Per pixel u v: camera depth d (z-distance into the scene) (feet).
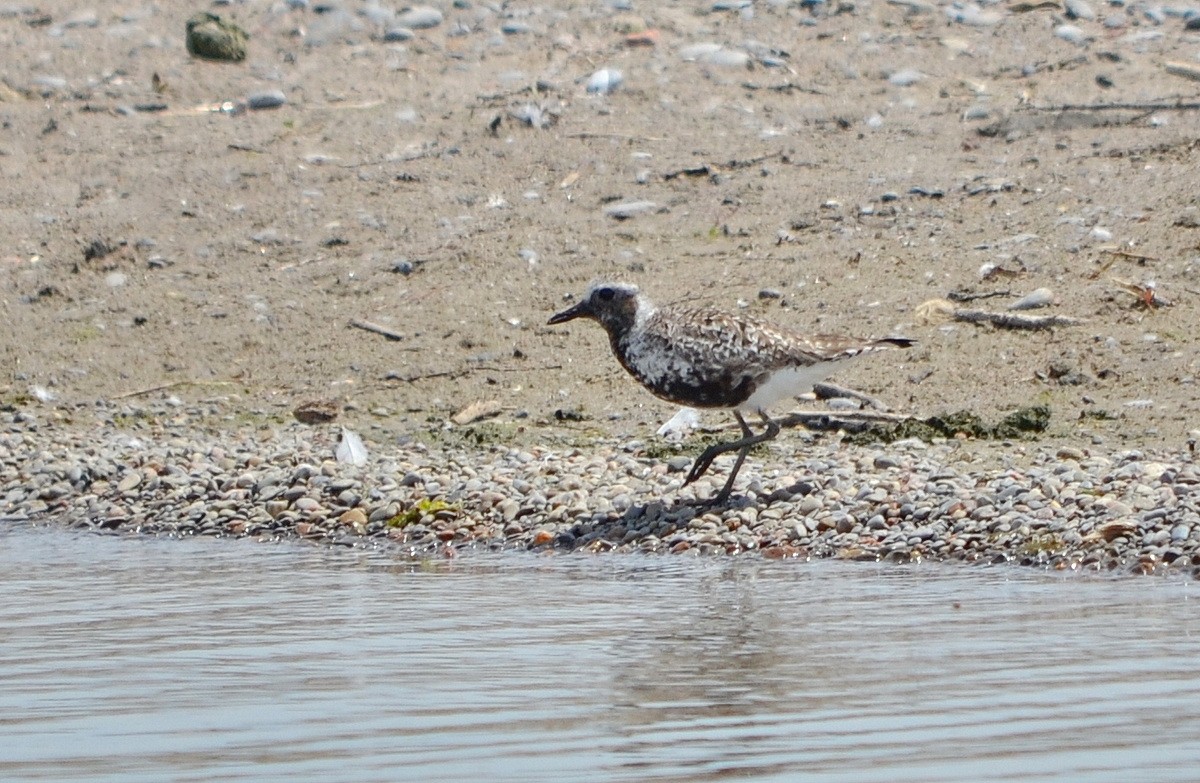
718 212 60.54
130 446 49.96
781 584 35.47
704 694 26.71
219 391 53.98
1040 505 39.42
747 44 72.90
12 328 57.36
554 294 56.90
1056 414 47.01
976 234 57.21
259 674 28.58
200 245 61.21
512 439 48.93
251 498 45.68
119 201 63.57
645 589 35.37
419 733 24.76
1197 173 58.85
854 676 27.55
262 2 79.66
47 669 29.17
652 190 62.34
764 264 56.75
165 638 31.55
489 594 35.29
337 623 32.63
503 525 42.42
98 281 59.57
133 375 55.06
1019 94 67.10
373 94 71.10
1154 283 53.01
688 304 54.29
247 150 66.64
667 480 44.01
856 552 38.32
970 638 29.96
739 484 43.01
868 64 70.95
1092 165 60.64
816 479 42.63
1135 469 41.37
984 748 23.40
